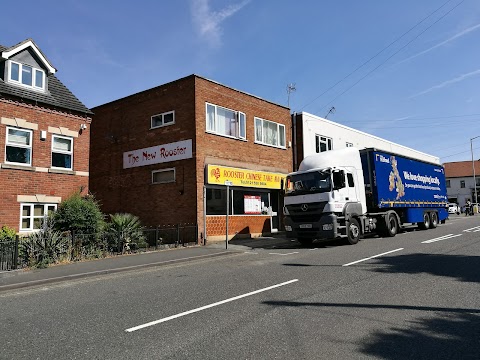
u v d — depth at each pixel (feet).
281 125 73.15
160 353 14.03
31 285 28.37
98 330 17.03
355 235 48.70
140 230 48.39
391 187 58.80
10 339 16.25
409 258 33.81
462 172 232.73
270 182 66.85
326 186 46.52
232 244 53.62
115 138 66.28
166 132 58.85
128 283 28.45
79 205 43.50
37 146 48.14
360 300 20.44
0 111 44.93
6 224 44.16
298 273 28.99
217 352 13.94
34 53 49.57
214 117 58.85
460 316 17.37
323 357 13.25
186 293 23.80
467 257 33.22
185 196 55.26
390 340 14.69
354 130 92.84
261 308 19.57
